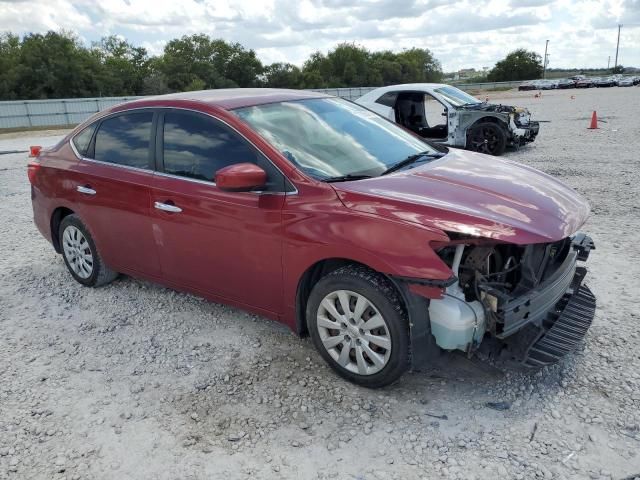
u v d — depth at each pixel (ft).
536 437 9.37
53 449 9.73
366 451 9.30
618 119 59.11
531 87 215.31
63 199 16.02
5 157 53.78
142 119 14.12
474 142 37.22
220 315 14.48
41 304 15.81
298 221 10.82
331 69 312.50
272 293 11.80
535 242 9.30
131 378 11.84
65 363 12.59
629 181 27.37
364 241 9.93
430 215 9.72
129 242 14.49
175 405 10.82
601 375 10.94
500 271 10.87
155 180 13.38
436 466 8.87
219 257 12.42
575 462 8.77
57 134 91.61
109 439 9.94
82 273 16.61
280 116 12.82
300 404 10.62
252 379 11.53
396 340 10.04
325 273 11.38
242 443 9.66
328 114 13.75
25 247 21.24
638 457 8.80
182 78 248.93
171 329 13.91
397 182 11.00
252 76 272.72
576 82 206.49
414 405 10.41
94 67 207.10
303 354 12.39
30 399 11.23
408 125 38.96
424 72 361.30
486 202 10.23
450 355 11.69
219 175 10.64
